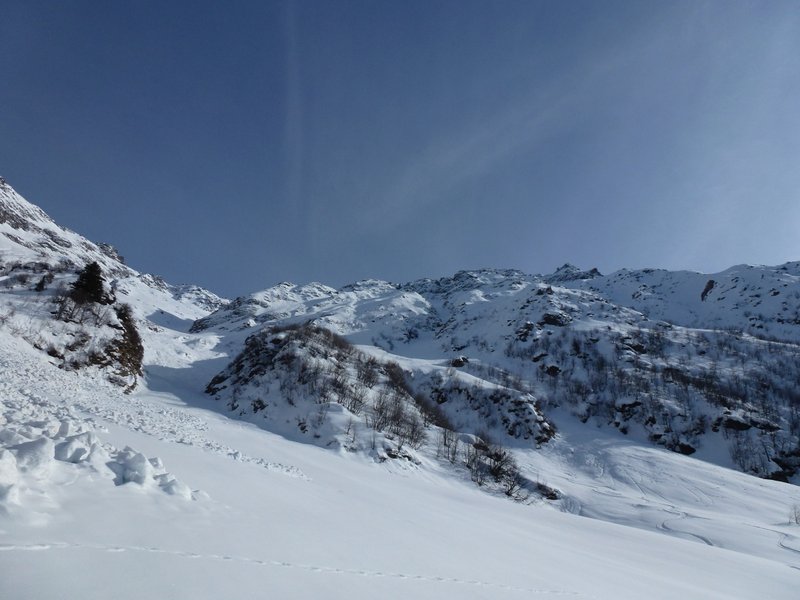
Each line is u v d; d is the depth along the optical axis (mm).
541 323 164375
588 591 10148
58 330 51875
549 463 76188
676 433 94250
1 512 4641
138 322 103438
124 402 29531
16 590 3537
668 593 13281
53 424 8258
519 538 17422
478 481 53094
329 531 8727
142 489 6930
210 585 4672
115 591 3979
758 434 91812
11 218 190875
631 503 56000
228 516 7336
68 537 4711
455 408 92125
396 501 19391
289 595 5039
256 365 73688
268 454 25891
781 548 41156
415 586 6793
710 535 44781
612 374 122312
